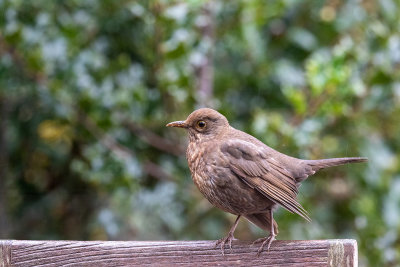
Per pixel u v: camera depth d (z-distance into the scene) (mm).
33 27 12273
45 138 13695
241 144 9578
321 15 13719
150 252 8477
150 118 12594
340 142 13414
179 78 12211
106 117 12312
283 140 11867
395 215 13203
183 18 12203
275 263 8227
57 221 14031
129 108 12453
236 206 9609
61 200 13977
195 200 12875
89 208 13875
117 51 13312
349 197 13656
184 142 12945
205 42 12625
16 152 14023
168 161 13227
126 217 12688
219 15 13359
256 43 13180
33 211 14047
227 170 9445
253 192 9492
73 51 12297
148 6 12234
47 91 12391
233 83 13742
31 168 14203
